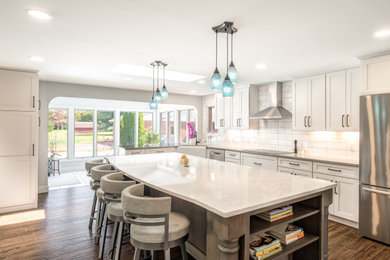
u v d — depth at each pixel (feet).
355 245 9.24
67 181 19.39
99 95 17.78
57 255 8.18
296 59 10.64
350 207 10.71
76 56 10.45
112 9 6.23
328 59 10.55
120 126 28.25
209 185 6.52
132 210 5.29
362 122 9.97
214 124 21.18
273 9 6.20
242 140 18.94
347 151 12.62
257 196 5.52
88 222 11.05
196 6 6.07
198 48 9.29
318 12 6.33
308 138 14.40
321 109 12.77
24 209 12.75
